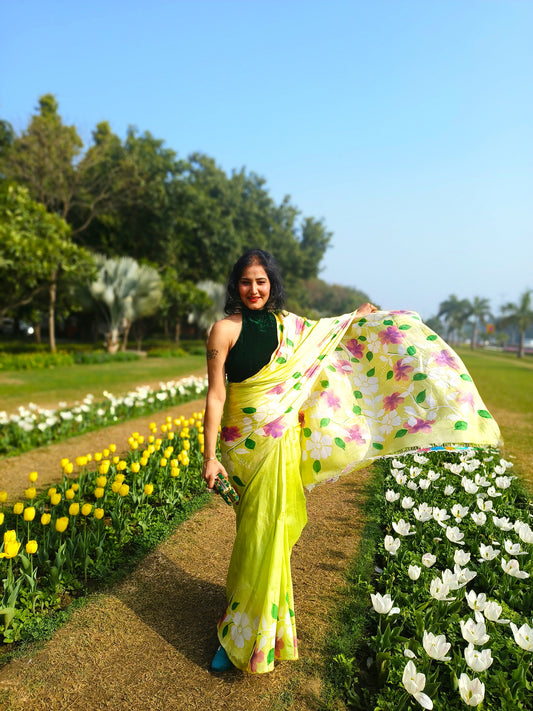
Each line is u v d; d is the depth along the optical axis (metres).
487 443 2.38
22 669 2.22
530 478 4.86
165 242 34.47
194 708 2.00
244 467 2.21
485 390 12.86
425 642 1.96
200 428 5.74
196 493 4.40
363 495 4.35
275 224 49.97
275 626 2.12
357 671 2.18
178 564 3.16
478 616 2.13
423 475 4.60
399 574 2.89
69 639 2.42
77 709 1.99
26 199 16.64
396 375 2.61
